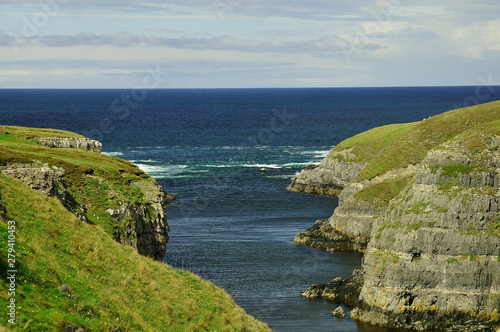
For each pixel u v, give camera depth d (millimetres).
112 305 31953
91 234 40281
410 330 56969
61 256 34594
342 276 71750
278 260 77625
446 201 61750
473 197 61188
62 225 38688
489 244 59062
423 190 65000
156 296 36250
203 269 72062
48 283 30062
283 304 62031
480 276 58375
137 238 58250
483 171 63031
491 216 60500
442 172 64250
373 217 87688
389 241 63062
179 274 42438
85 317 28875
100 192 59531
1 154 53969
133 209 60031
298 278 70500
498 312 57531
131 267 38469
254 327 38969
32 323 25375
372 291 60438
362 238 86000
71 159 69562
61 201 49281
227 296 41719
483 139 67125
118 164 76125
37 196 40500
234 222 98750
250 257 78188
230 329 36031
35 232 35562
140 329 31062
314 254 81688
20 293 27562
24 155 60344
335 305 62750
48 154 70312
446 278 58625
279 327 55719
